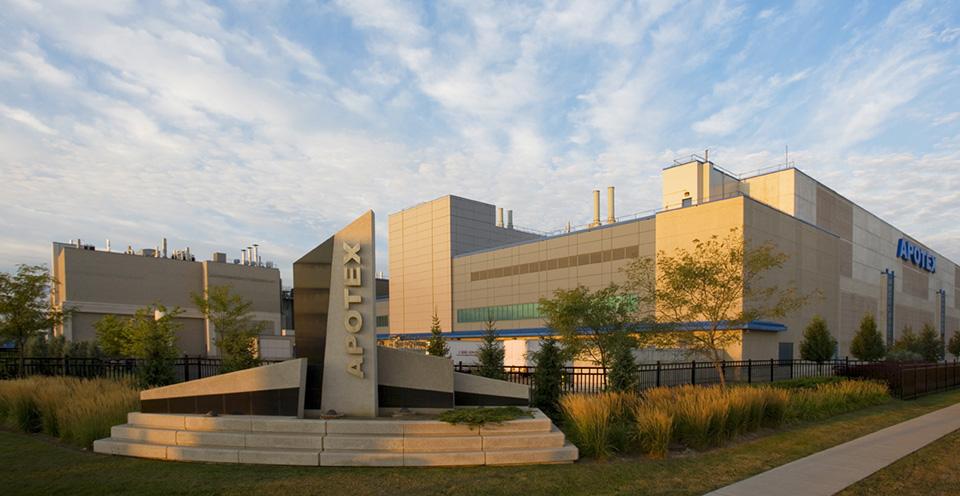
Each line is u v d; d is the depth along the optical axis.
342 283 10.22
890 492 7.18
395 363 10.46
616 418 10.35
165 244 76.62
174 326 30.70
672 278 16.56
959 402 17.95
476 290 62.53
